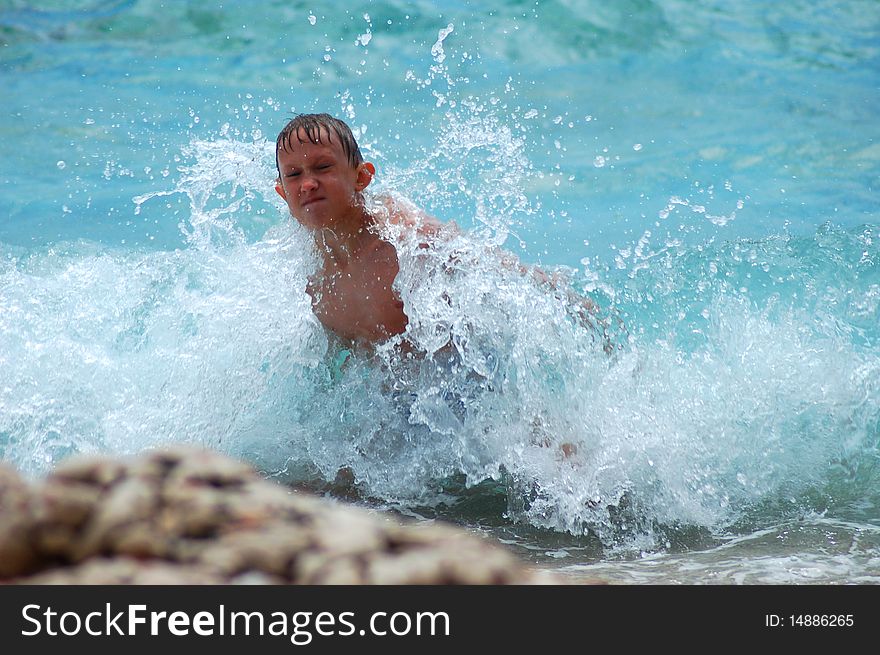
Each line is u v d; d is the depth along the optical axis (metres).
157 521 5.53
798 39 32.72
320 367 15.25
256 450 14.33
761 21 33.91
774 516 12.34
